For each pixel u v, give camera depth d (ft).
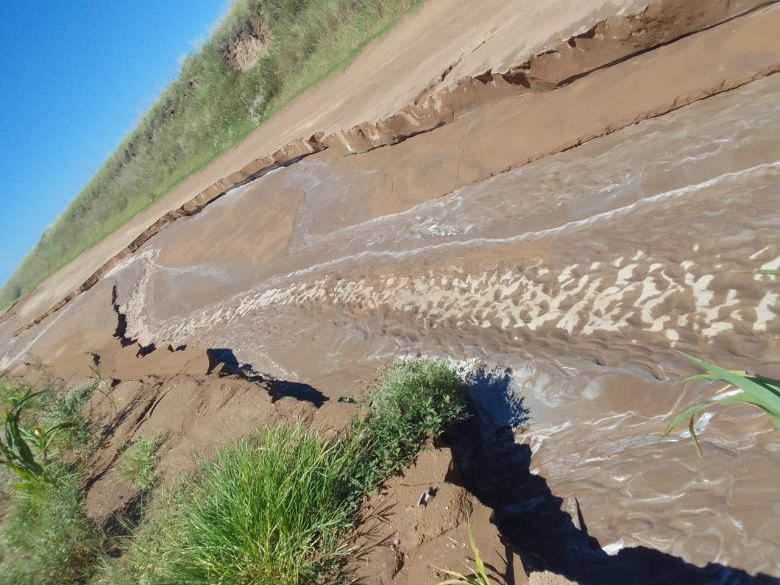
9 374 65.31
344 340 27.66
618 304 18.85
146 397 27.02
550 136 26.68
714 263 17.52
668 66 23.25
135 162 100.12
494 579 11.67
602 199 22.99
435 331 23.95
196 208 60.64
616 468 14.69
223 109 75.05
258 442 17.43
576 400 17.04
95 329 59.11
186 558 13.35
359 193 37.47
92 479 22.80
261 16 74.59
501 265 24.40
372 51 51.85
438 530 13.07
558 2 29.35
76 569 17.30
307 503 13.83
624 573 12.78
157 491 18.93
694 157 20.85
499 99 30.42
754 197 18.42
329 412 18.06
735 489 12.59
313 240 38.78
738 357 14.83
